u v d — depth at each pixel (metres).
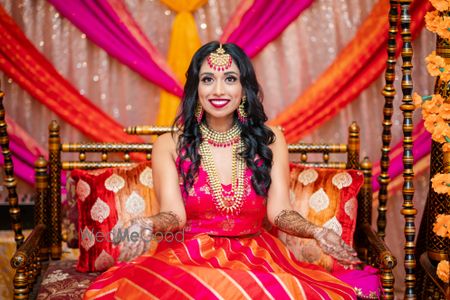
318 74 4.16
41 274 3.37
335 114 4.09
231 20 4.01
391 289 2.95
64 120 4.10
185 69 4.05
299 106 4.09
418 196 4.17
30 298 3.11
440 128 2.74
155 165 3.02
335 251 2.70
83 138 4.16
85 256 3.22
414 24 3.96
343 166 3.62
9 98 4.09
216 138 3.02
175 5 4.03
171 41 4.05
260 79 4.18
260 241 3.00
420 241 3.46
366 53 4.02
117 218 3.23
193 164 2.95
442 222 2.76
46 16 4.05
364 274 3.03
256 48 4.01
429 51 4.09
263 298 2.46
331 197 3.30
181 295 2.46
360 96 4.18
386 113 3.38
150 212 3.26
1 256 3.88
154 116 4.18
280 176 3.04
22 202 4.11
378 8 3.99
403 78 2.88
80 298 2.89
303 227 2.79
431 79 4.11
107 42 3.99
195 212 2.95
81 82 4.11
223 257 2.79
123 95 4.14
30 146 4.05
